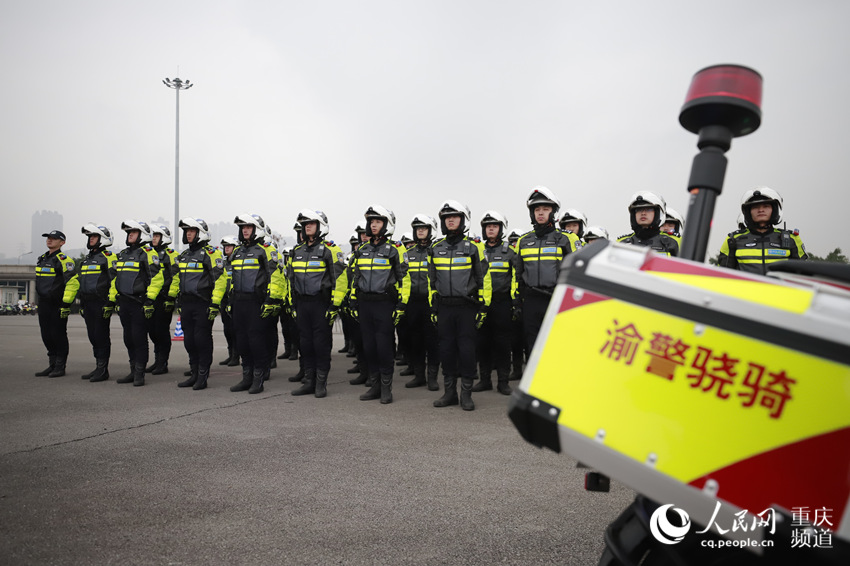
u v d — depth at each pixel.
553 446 1.45
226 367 9.77
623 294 1.40
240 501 3.33
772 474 1.16
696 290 1.31
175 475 3.78
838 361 1.13
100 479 3.68
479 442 4.75
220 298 7.26
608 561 1.56
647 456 1.29
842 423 1.11
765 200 4.93
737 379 1.23
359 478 3.77
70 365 9.51
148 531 2.89
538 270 6.50
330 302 6.92
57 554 2.62
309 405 6.29
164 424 5.23
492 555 2.68
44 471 3.83
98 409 5.89
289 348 11.20
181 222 7.30
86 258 8.02
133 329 7.46
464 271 6.20
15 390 7.07
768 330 1.21
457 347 6.45
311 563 2.58
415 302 7.75
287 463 4.07
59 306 8.10
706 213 1.51
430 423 5.47
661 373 1.31
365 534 2.90
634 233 6.34
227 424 5.26
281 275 7.16
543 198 6.47
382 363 6.57
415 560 2.62
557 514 3.20
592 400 1.38
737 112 1.47
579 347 1.43
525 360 8.97
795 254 5.01
